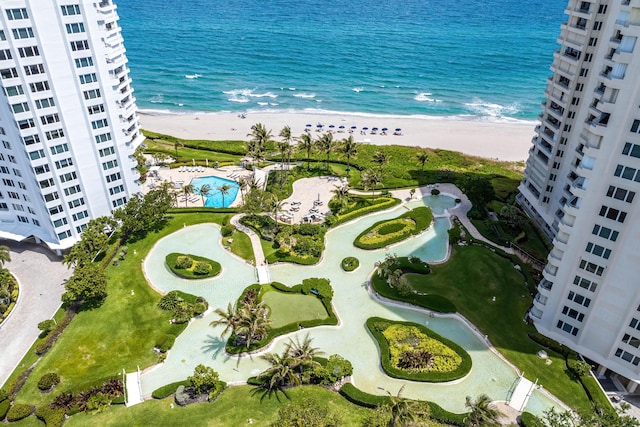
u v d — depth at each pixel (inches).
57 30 3048.7
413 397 2630.4
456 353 2871.6
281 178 4699.8
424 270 3538.4
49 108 3196.4
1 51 2891.2
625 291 2529.5
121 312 3154.5
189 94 7751.0
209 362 2844.5
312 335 3031.5
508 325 3080.7
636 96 2160.4
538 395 2659.9
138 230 3929.6
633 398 2694.4
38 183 3348.9
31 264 3624.5
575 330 2886.3
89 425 2442.2
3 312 3159.5
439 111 7426.2
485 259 3607.3
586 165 2434.8
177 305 3176.7
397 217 4234.7
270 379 2679.6
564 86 3521.2
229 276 3518.7
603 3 3061.0
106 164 3671.3
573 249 2667.3
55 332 2974.9
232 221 4156.0
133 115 4965.6
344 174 4985.2
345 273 3580.2
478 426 2269.9
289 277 3526.1
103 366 2775.6
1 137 3299.7
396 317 3196.4
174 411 2517.2
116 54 4365.2
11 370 2792.8
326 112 7249.0
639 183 2284.7
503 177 4990.2
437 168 5246.1
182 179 4901.6
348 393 2596.0
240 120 6850.4
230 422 2445.9
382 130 6520.7
